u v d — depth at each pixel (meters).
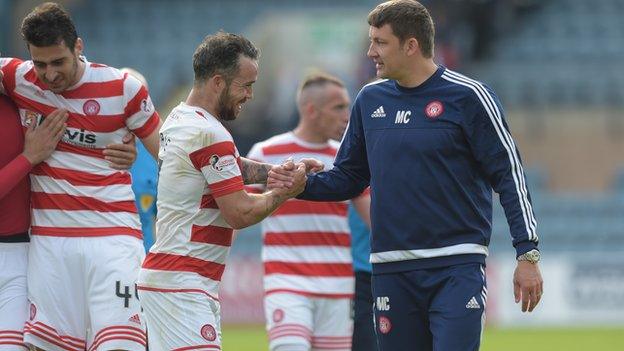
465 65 83.94
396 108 22.94
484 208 22.88
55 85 22.98
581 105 81.25
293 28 86.31
